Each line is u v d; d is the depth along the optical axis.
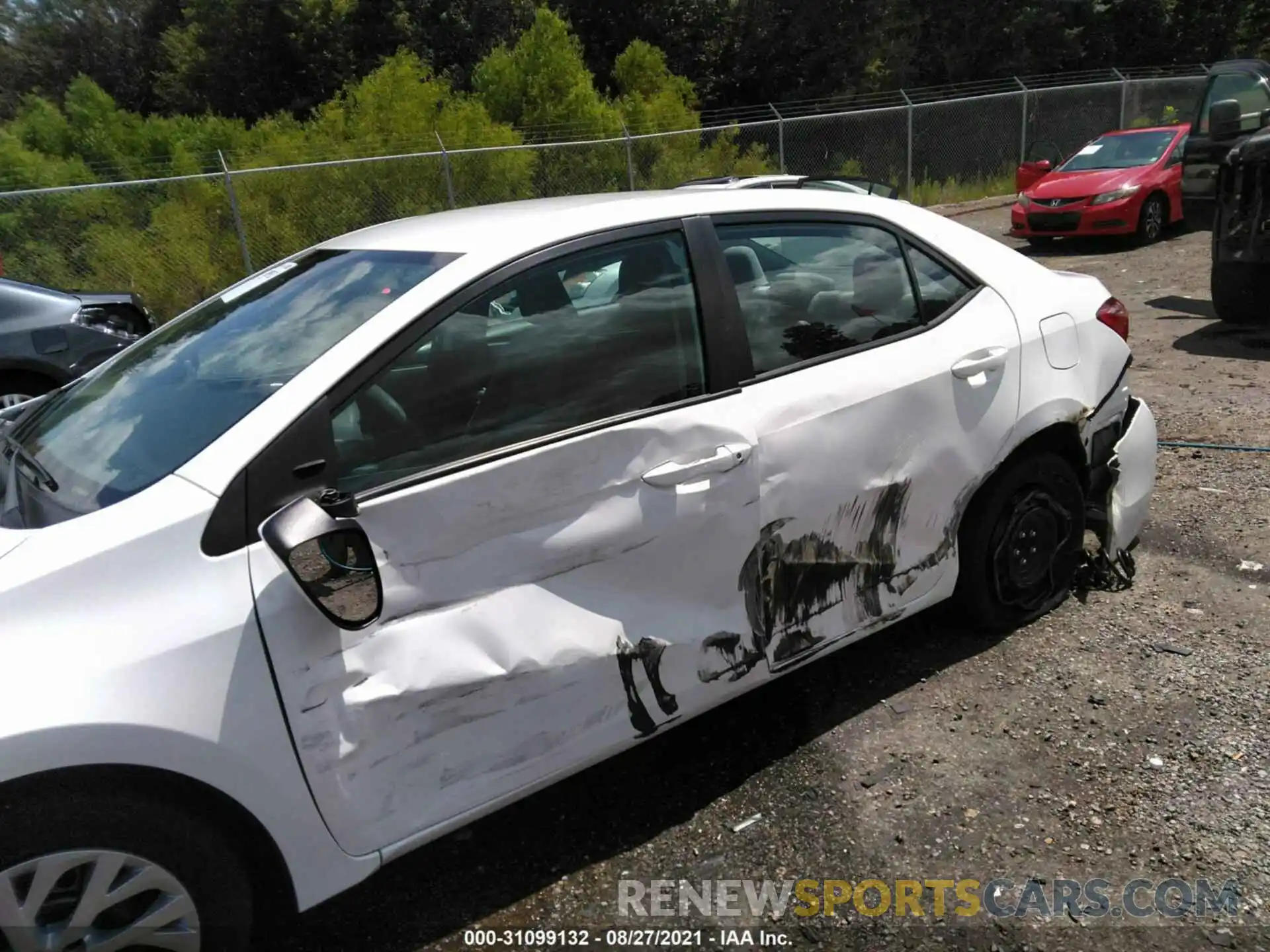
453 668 2.16
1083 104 20.72
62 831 1.78
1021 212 13.27
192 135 18.19
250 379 2.29
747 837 2.60
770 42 26.58
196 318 2.91
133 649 1.84
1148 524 4.32
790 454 2.71
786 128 18.78
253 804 1.96
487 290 2.36
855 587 2.96
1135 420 3.80
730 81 27.20
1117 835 2.51
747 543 2.65
